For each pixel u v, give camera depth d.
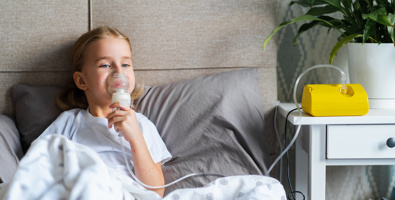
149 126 1.30
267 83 1.49
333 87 1.24
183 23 1.48
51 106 1.37
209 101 1.37
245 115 1.38
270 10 1.48
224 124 1.35
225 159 1.32
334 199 1.70
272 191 1.03
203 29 1.48
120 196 0.84
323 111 1.21
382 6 1.32
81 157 0.77
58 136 0.80
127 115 1.15
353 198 1.71
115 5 1.46
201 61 1.49
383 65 1.31
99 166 0.75
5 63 1.42
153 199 1.06
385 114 1.23
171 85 1.44
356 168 1.71
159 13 1.47
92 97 1.29
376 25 1.34
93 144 1.24
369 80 1.33
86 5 1.45
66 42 1.44
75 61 1.33
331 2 1.34
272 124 1.49
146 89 1.46
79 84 1.32
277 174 1.58
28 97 1.39
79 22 1.45
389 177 1.71
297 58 1.63
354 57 1.35
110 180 0.78
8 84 1.43
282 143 1.66
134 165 1.18
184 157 1.32
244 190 1.03
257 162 1.34
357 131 1.21
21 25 1.42
